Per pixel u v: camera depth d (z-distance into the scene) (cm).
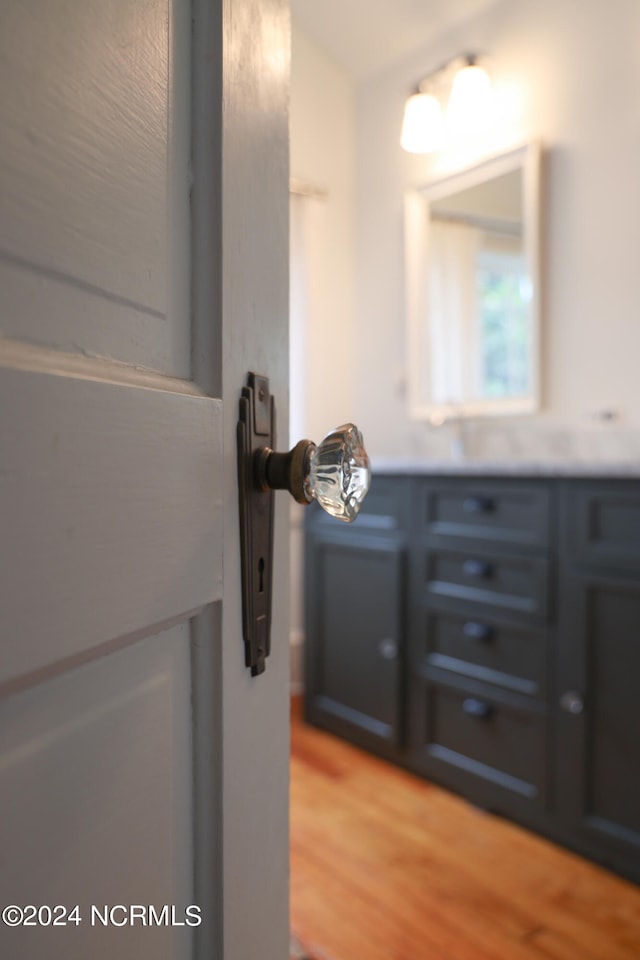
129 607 31
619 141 205
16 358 26
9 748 26
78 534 28
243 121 43
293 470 43
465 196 247
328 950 134
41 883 27
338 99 285
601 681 159
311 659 245
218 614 40
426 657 203
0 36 25
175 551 35
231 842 42
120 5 32
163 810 36
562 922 143
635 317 203
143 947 34
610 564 156
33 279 27
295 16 262
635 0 200
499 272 237
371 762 218
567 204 218
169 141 37
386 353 280
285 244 49
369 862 164
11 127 25
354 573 227
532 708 173
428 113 239
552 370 223
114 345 32
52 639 27
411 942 136
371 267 285
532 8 225
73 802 29
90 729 30
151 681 35
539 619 171
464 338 249
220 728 41
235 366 42
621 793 156
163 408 34
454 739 196
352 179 291
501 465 177
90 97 30
